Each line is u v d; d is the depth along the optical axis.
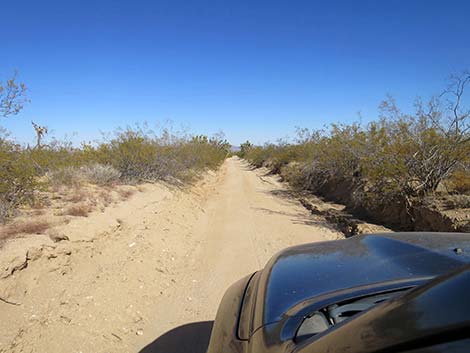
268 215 13.27
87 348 4.22
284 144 35.81
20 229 6.30
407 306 1.29
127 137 15.92
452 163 9.46
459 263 2.34
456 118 9.58
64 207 8.42
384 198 10.73
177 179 18.77
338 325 1.62
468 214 7.80
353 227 10.09
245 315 2.49
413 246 2.77
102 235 7.50
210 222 12.27
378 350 1.21
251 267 7.27
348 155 14.45
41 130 11.55
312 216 13.06
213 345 2.44
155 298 5.80
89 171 12.58
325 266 2.62
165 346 4.31
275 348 1.87
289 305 2.20
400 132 10.79
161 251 8.09
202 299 5.74
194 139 26.64
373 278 2.30
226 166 55.28
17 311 4.48
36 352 3.97
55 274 5.50
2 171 7.41
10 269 4.93
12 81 7.58
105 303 5.25
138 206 10.82
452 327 1.05
